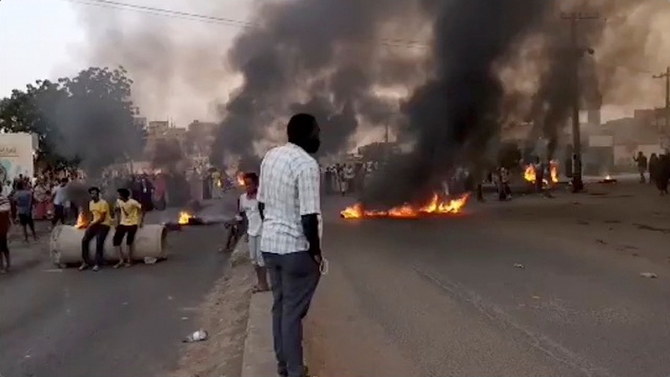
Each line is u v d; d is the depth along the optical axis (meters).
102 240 11.86
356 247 12.58
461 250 11.70
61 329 7.25
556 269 9.45
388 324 6.49
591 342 5.68
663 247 11.58
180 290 9.50
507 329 6.17
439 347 5.64
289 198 4.16
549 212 19.20
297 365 4.28
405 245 12.66
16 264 12.54
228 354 5.93
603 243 12.20
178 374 5.57
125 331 7.11
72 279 10.71
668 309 6.84
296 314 4.27
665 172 24.86
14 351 6.39
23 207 16.38
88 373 5.65
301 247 4.16
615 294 7.63
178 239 16.36
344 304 7.48
